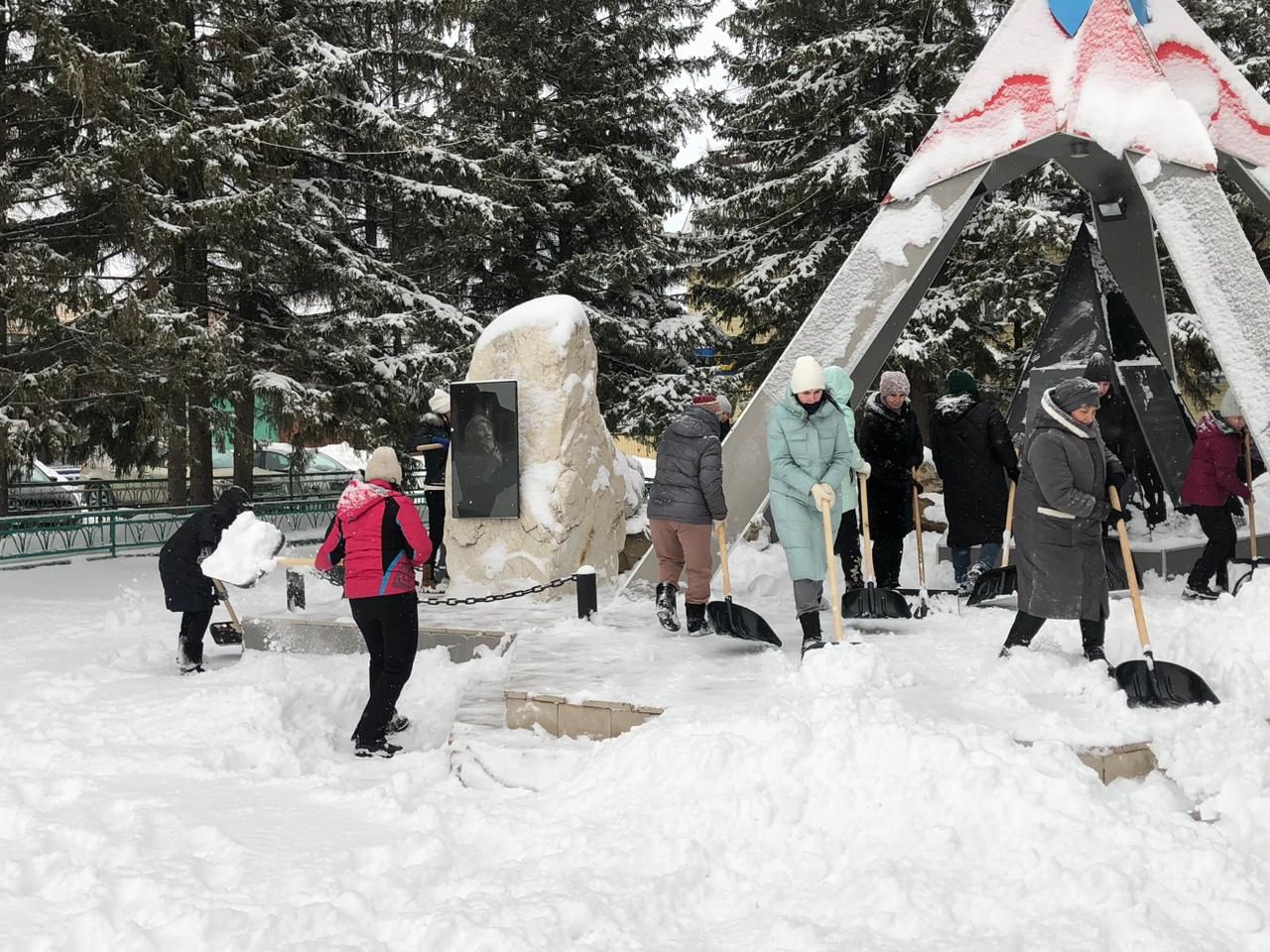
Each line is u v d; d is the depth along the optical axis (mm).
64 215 16500
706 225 22734
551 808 4496
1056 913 3387
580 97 24000
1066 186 20672
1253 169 9117
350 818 4645
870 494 8250
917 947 3205
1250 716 4723
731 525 8766
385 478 6141
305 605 9242
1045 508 5477
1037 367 9781
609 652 6734
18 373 14680
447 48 21125
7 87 14664
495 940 3246
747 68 22734
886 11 21297
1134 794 4215
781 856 3832
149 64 16203
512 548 9641
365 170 19969
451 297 23828
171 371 15125
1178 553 8703
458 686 7277
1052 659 5496
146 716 6215
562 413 9625
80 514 14906
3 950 3355
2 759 5566
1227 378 7676
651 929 3400
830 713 4523
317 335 19094
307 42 18625
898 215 8883
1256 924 3328
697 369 23844
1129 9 8406
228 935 3453
